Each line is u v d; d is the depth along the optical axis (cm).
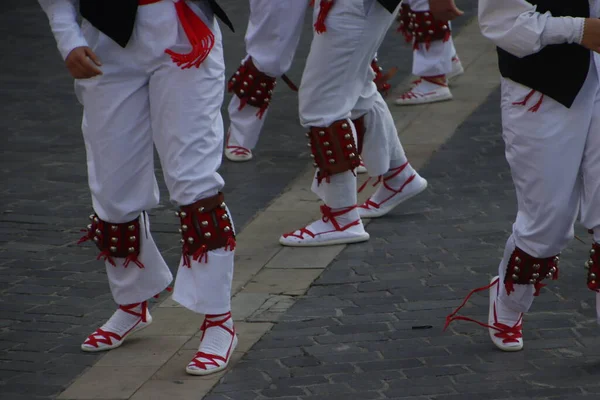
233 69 1662
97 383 759
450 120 1401
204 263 751
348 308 873
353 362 777
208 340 773
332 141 984
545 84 693
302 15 1084
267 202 1142
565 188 713
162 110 730
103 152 745
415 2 1448
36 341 830
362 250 1000
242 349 803
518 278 756
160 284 806
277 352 798
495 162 1231
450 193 1139
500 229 1032
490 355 781
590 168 704
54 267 978
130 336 839
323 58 957
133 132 743
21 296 916
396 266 958
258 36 1098
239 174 1233
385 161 1043
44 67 1700
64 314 880
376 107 1028
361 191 1170
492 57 1703
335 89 971
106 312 882
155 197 771
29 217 1105
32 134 1381
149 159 757
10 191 1184
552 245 738
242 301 894
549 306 860
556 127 699
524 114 707
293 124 1418
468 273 934
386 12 953
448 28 1456
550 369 755
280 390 737
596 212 708
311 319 854
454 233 1030
